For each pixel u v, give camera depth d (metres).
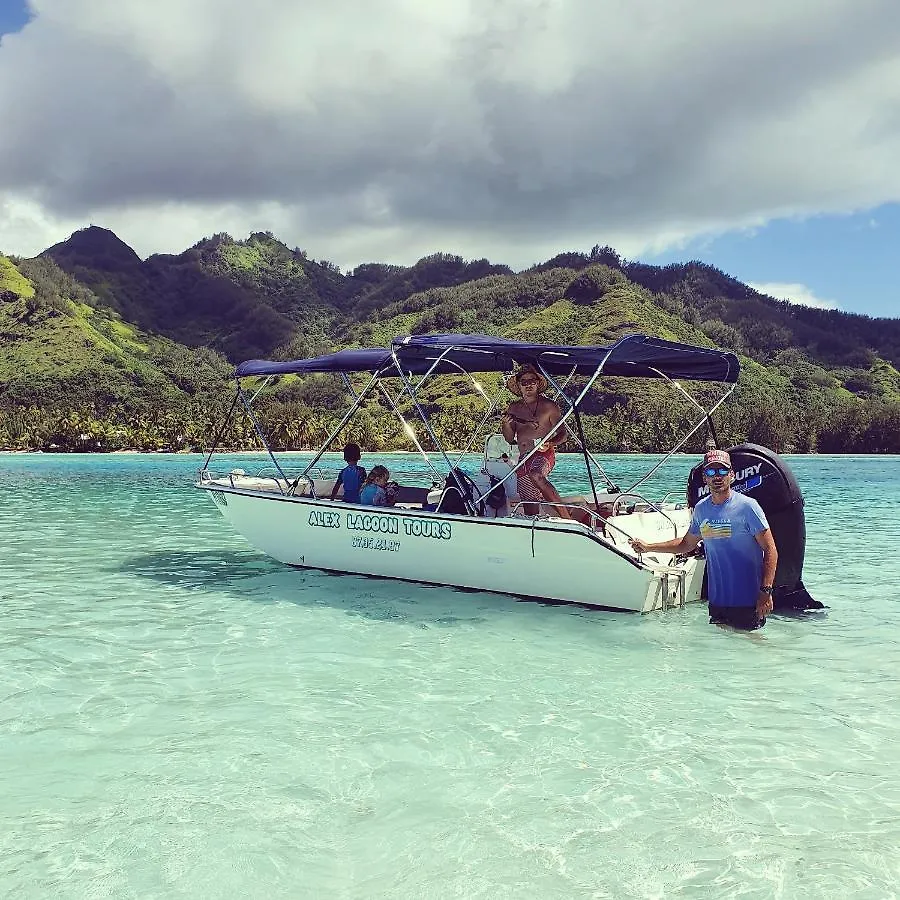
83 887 2.89
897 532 12.94
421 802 3.50
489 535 6.92
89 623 6.63
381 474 8.31
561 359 7.49
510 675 5.23
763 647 5.84
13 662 5.55
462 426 34.41
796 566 6.78
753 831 3.25
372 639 6.09
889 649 5.80
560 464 26.30
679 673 5.26
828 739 4.19
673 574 6.68
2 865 3.02
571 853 3.10
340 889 2.88
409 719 4.46
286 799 3.53
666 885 2.88
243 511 8.76
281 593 7.68
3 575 8.81
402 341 7.20
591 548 6.45
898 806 3.46
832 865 3.00
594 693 4.89
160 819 3.36
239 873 2.97
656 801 3.50
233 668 5.41
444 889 2.87
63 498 20.09
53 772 3.81
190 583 8.28
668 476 27.14
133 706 4.68
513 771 3.80
